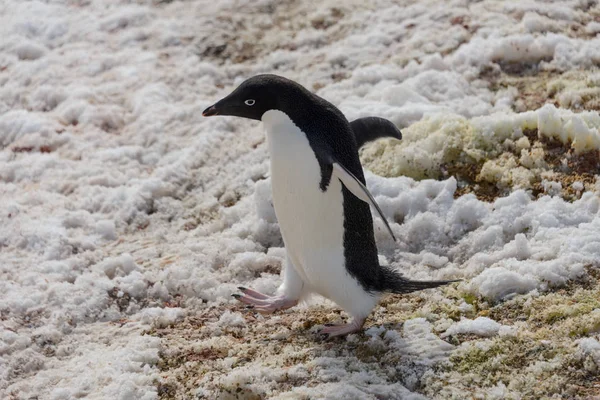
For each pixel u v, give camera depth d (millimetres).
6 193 12484
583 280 9148
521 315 8789
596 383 7676
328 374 8125
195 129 13617
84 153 13320
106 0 17312
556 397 7574
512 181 10953
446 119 11938
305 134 8195
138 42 15977
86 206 12133
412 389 7969
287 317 9641
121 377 8500
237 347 8930
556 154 11219
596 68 13344
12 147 13586
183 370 8609
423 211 10820
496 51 13977
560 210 10305
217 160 12938
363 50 14977
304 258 8695
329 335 8805
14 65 15562
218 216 11797
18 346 9422
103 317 10008
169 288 10406
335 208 8312
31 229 11430
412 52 14586
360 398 7719
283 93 8203
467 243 10242
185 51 15648
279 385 8086
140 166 13008
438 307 9117
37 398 8609
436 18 15422
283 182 8352
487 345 8266
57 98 14625
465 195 10711
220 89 14664
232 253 10859
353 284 8648
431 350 8336
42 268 10719
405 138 11906
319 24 16109
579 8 15375
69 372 8938
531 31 14547
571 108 12367
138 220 11914
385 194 11016
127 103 14438
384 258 10234
